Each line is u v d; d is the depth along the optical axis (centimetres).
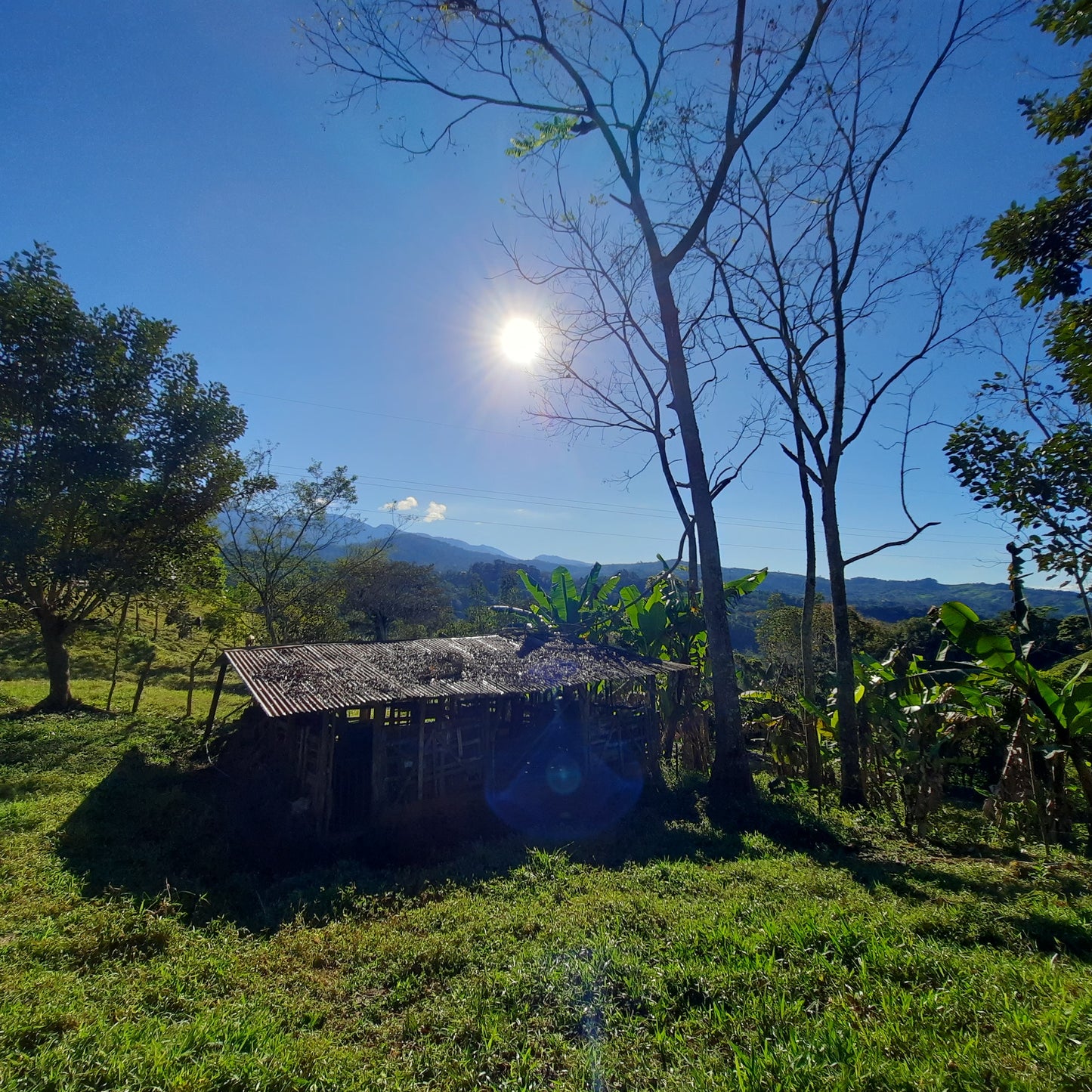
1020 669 880
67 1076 352
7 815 873
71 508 1698
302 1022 445
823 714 1396
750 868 772
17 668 2586
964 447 887
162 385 1873
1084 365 632
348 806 1008
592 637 1756
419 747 1027
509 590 6256
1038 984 427
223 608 2231
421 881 729
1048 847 884
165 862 770
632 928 569
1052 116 595
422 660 1222
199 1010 450
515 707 1462
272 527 2633
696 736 1597
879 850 933
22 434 1642
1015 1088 310
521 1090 353
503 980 475
